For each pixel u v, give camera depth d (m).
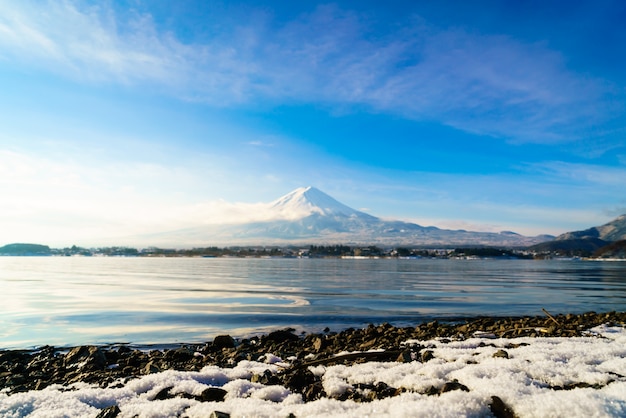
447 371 8.33
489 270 168.25
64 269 150.25
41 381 10.56
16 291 53.41
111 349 17.89
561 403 5.48
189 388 8.11
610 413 5.12
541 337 14.97
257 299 43.62
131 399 7.60
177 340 20.44
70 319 28.02
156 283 72.94
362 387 7.90
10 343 19.72
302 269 167.38
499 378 7.15
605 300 45.34
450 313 32.50
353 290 58.38
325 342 16.52
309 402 6.86
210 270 149.12
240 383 8.30
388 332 19.94
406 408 5.68
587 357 9.09
